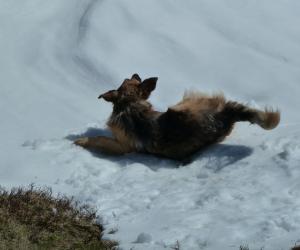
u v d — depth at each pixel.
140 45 19.27
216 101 14.03
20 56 18.97
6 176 12.63
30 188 11.90
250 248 9.38
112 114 14.41
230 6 21.30
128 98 14.27
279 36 19.94
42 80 17.94
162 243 9.93
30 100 16.83
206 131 13.69
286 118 16.25
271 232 9.88
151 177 12.79
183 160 13.88
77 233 10.59
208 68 18.55
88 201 11.68
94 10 20.50
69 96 17.28
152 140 13.99
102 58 18.72
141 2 20.92
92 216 11.10
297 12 21.22
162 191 11.94
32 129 15.33
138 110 14.20
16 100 16.77
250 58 18.92
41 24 20.52
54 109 16.48
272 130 14.27
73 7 21.30
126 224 10.78
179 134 13.79
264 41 19.67
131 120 14.16
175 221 10.59
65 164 13.23
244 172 12.22
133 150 14.29
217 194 11.34
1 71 18.16
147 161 13.81
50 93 17.33
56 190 12.09
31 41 19.69
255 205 10.88
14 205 10.78
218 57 18.97
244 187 11.55
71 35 19.84
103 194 11.89
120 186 12.26
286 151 12.40
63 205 11.22
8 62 18.61
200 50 19.23
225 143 13.84
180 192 11.78
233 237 9.86
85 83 17.98
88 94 17.52
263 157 12.66
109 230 10.66
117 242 10.23
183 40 19.53
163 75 18.17
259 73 18.30
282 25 20.45
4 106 16.41
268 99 17.27
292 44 19.61
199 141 13.74
